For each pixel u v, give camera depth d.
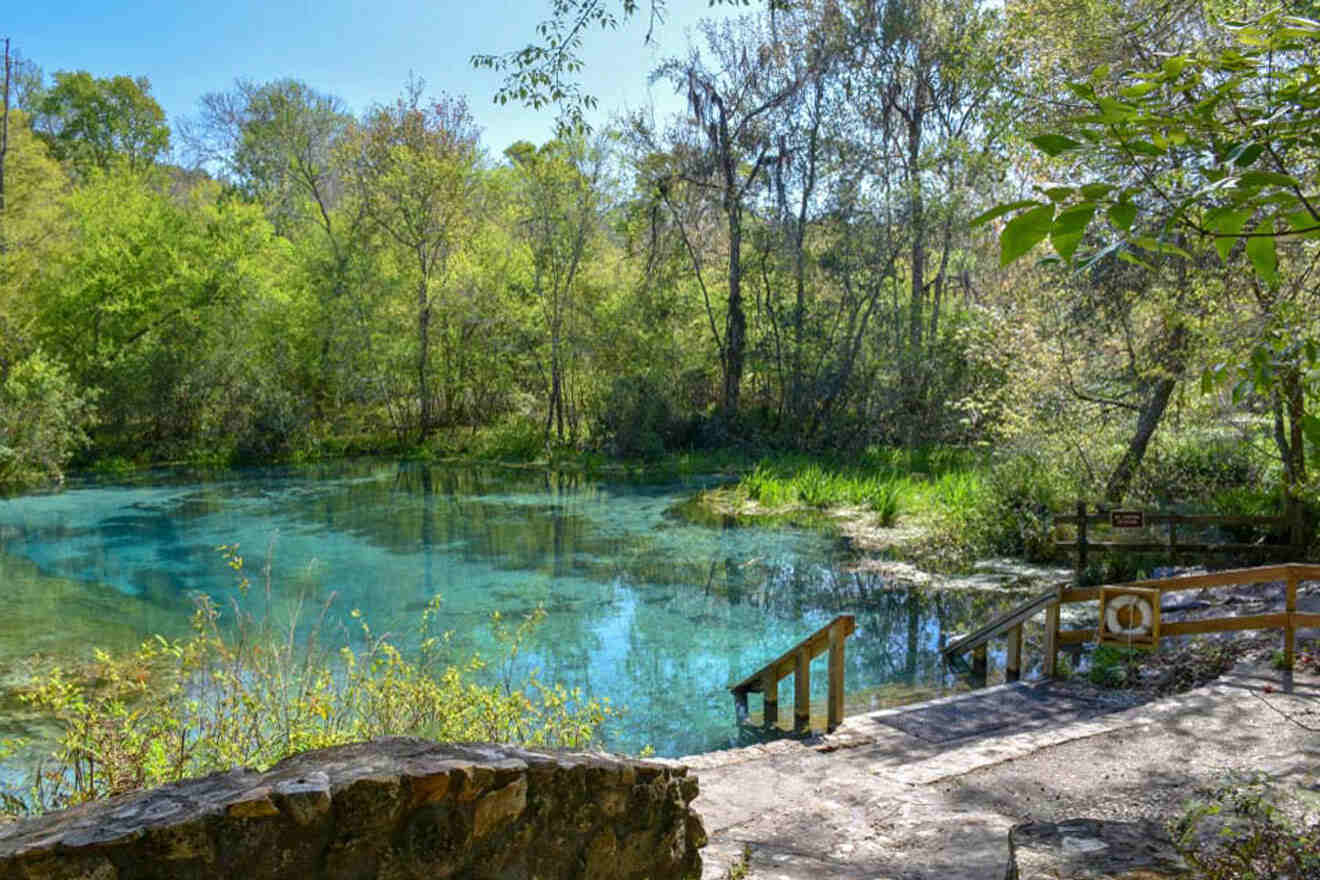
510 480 29.33
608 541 19.48
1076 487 17.36
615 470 31.12
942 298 33.56
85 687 10.44
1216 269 11.55
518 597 15.09
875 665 11.74
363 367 36.88
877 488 22.78
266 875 2.03
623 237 37.31
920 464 28.61
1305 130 1.75
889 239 30.39
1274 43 1.86
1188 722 7.41
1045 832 3.52
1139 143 1.81
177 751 5.96
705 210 33.72
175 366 33.75
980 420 23.44
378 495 26.23
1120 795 6.08
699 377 35.66
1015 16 14.20
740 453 32.28
